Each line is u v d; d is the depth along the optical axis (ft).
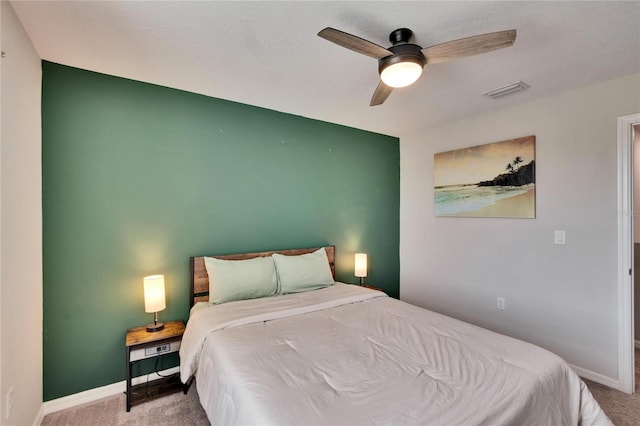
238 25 5.48
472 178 10.77
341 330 6.36
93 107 7.29
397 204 13.60
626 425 6.40
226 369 4.87
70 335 7.01
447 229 11.68
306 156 10.85
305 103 9.40
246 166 9.55
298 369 4.76
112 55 6.53
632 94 7.52
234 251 9.34
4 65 4.71
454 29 5.57
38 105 6.45
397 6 4.97
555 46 6.20
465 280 11.07
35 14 5.14
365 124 11.68
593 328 8.15
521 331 9.56
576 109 8.41
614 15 5.19
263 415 3.68
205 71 7.27
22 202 5.51
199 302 8.41
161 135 8.16
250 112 9.61
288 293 9.07
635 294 10.61
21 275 5.43
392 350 5.44
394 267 13.51
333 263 11.36
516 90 8.45
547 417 4.39
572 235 8.52
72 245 7.04
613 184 7.82
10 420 4.92
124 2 4.87
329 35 4.67
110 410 6.79
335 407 3.83
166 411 6.75
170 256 8.29
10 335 4.92
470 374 4.59
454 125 11.37
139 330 7.55
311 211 11.01
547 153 8.97
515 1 4.86
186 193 8.52
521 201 9.47
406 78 5.44
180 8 5.03
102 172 7.39
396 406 3.86
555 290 8.85
